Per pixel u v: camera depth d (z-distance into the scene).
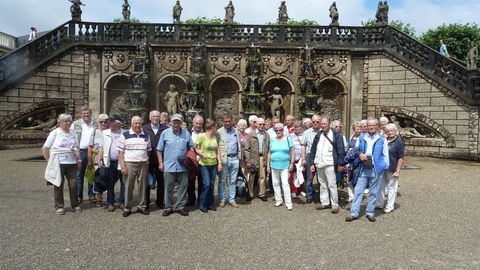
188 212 9.30
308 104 23.50
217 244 6.93
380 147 8.64
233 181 10.02
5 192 11.12
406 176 15.08
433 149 22.03
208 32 25.25
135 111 23.36
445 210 9.69
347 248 6.82
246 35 25.19
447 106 21.52
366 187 9.04
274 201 10.74
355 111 24.67
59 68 24.00
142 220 8.50
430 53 22.19
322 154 9.52
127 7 25.20
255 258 6.27
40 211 9.09
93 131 9.85
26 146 23.22
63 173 8.83
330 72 24.77
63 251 6.46
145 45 24.11
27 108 23.06
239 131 10.80
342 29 24.77
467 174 15.67
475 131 20.59
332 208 9.48
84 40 24.70
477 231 7.91
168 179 8.85
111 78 24.97
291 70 25.09
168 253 6.45
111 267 5.82
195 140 9.57
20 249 6.52
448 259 6.34
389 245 7.00
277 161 9.86
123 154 8.74
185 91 24.16
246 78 23.88
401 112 23.16
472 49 21.25
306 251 6.63
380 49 23.84
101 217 8.70
